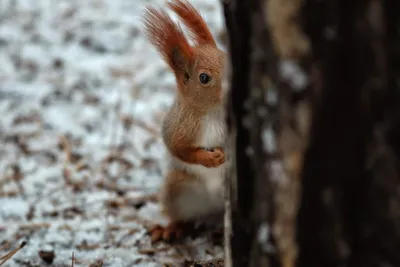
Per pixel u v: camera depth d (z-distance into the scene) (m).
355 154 2.24
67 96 7.39
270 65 2.37
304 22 2.23
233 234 2.79
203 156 4.53
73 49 8.48
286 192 2.41
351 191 2.28
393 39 2.14
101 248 4.75
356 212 2.29
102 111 7.11
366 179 2.24
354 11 2.15
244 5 2.45
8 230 4.98
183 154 4.65
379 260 2.29
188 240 4.94
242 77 2.56
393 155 2.20
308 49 2.24
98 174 5.97
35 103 7.23
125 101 7.31
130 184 5.84
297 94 2.29
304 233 2.40
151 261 4.57
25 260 4.54
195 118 4.55
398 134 2.18
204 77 4.48
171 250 4.77
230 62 2.62
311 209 2.36
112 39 8.61
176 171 4.88
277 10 2.29
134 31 8.79
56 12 9.30
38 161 6.19
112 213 5.34
